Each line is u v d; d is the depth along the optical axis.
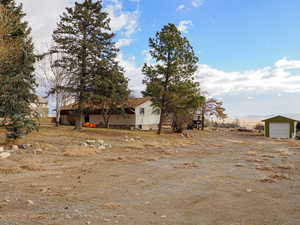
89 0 22.05
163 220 4.20
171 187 6.48
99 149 13.87
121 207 4.83
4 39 16.64
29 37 23.36
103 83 21.52
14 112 13.21
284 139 30.80
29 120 13.63
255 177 7.87
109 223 4.00
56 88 21.98
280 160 12.02
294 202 5.30
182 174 8.22
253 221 4.21
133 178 7.44
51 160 9.92
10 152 10.80
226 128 57.41
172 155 13.11
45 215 4.28
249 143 23.17
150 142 19.28
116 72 22.41
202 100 25.09
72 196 5.47
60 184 6.45
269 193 6.01
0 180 6.62
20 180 6.71
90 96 21.23
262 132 46.09
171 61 24.27
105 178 7.33
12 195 5.37
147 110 36.12
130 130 30.11
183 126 31.23
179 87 24.00
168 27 24.17
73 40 21.59
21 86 14.64
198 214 4.53
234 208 4.89
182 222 4.12
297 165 10.44
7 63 15.25
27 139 14.95
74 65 21.64
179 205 5.03
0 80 14.30
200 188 6.43
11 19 17.64
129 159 11.12
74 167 8.84
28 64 15.77
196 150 15.96
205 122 53.78
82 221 4.06
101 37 22.39
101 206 4.86
